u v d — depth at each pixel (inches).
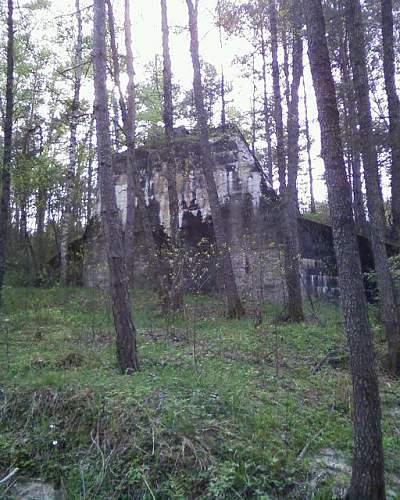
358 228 731.4
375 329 446.0
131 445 218.5
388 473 226.8
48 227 901.8
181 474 205.5
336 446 242.5
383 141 589.6
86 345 375.6
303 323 497.4
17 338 394.9
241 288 646.5
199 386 275.6
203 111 565.6
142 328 459.5
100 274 699.4
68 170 723.4
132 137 594.9
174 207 571.8
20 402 256.5
